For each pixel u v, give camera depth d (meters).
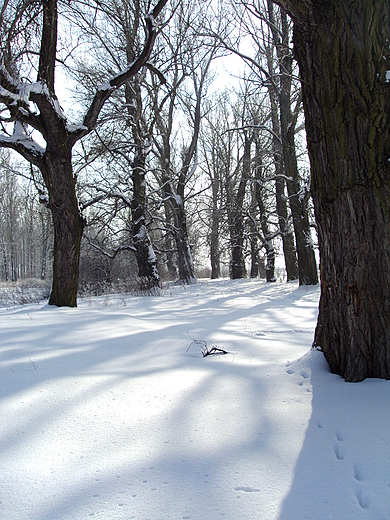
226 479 1.91
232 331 5.79
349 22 3.29
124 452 2.16
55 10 8.67
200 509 1.69
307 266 14.65
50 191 9.19
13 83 8.22
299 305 10.56
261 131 23.14
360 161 3.33
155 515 1.65
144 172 17.41
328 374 3.46
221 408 2.77
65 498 1.76
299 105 14.85
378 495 1.81
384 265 3.30
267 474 1.96
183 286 19.53
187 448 2.21
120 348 4.39
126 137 16.28
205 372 3.56
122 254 23.78
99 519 1.63
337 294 3.48
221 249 31.05
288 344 4.82
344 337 3.40
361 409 2.72
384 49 3.29
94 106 9.27
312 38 3.50
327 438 2.35
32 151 8.92
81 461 2.07
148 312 8.70
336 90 3.38
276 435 2.38
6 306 12.80
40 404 2.77
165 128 21.11
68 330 5.30
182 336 5.19
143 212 17.58
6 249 51.16
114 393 3.00
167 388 3.12
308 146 3.76
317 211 3.70
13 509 1.68
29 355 3.96
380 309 3.29
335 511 1.70
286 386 3.21
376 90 3.27
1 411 2.64
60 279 9.37
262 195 24.64
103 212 16.80
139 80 15.45
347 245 3.39
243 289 16.56
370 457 2.12
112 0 11.69
